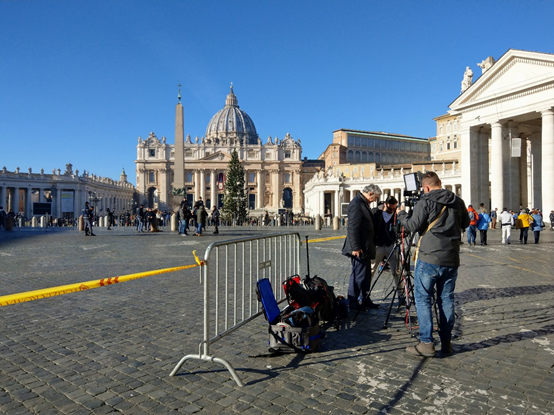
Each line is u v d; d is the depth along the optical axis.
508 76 34.75
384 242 6.83
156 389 3.73
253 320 5.96
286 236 6.53
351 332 5.43
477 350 4.70
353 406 3.43
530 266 11.10
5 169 77.38
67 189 86.25
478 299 7.14
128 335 5.23
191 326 5.61
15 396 3.58
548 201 31.81
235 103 168.50
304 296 5.22
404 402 3.49
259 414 3.30
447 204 4.48
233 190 68.69
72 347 4.80
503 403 3.47
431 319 4.56
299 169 120.12
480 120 37.44
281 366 4.27
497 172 35.91
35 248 16.02
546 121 32.09
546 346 4.80
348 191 70.44
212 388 3.76
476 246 17.27
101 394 3.63
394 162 105.50
